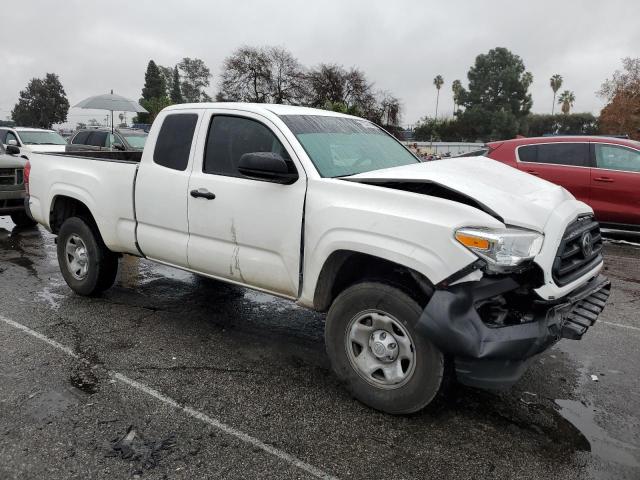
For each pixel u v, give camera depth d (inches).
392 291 125.9
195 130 170.6
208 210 161.6
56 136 685.3
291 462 114.0
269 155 139.1
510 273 118.0
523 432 127.2
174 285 235.5
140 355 163.5
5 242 327.6
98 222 195.6
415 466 113.8
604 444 122.9
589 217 144.7
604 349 178.2
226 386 145.6
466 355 115.7
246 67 2261.3
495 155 375.6
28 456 113.5
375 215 125.9
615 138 349.4
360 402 137.7
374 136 182.9
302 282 144.7
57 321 189.5
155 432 123.2
